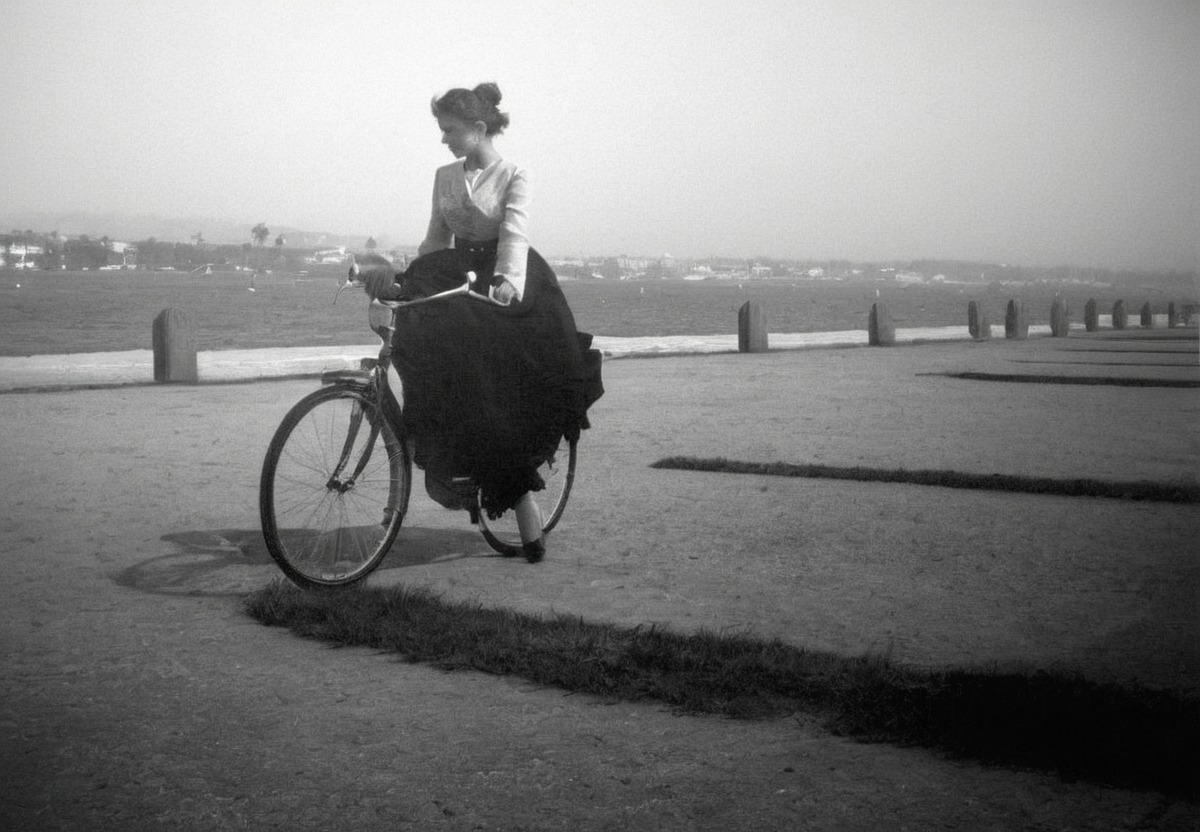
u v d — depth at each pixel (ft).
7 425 34.32
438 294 16.10
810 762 9.62
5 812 8.77
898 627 13.69
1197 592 15.47
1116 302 139.03
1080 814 8.57
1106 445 31.32
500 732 10.36
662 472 25.96
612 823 8.57
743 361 70.38
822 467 25.59
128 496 22.53
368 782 9.32
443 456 16.12
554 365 16.56
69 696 11.34
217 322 205.67
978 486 23.99
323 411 15.58
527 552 17.19
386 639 12.82
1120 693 10.49
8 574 16.30
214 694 11.39
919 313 357.61
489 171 16.72
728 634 13.15
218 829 8.51
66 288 598.75
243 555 17.57
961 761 9.57
